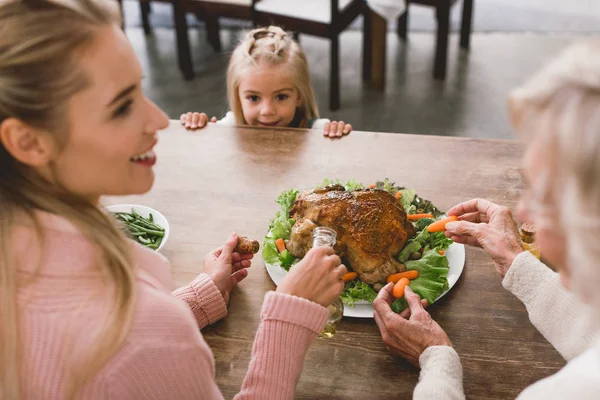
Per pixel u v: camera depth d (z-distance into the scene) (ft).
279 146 5.44
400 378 3.31
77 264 1.99
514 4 14.67
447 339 3.31
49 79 1.81
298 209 4.11
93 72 1.88
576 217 1.67
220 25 14.19
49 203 2.05
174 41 13.69
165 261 2.63
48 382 1.98
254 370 2.81
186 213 4.64
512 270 3.44
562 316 3.22
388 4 9.66
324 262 3.10
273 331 2.88
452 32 13.60
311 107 7.02
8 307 1.90
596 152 1.59
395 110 10.99
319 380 3.31
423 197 4.68
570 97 1.68
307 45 13.32
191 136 5.65
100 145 2.02
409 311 3.56
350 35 13.65
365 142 5.45
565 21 13.87
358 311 3.71
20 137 1.89
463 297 3.81
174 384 2.15
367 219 3.79
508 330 3.56
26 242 1.97
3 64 1.77
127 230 2.96
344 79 12.03
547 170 1.77
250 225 4.49
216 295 3.64
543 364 3.33
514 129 1.94
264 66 6.38
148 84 12.06
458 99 11.25
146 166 2.29
